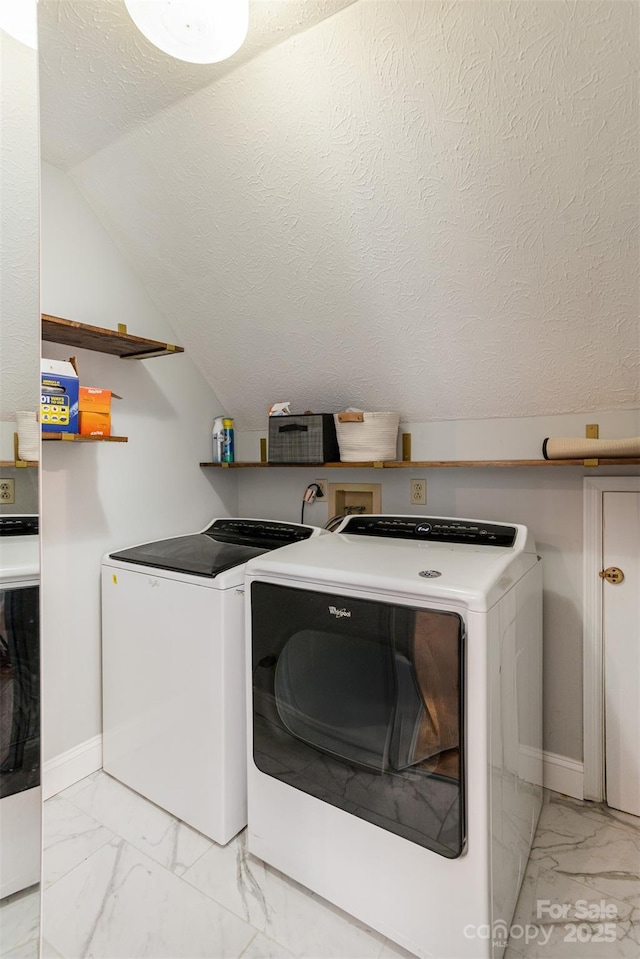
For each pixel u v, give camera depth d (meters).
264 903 1.48
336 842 1.41
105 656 1.99
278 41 1.23
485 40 1.12
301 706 1.46
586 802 1.88
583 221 1.36
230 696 1.64
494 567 1.36
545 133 1.23
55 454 1.86
